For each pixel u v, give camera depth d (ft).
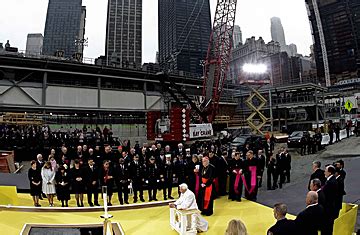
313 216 16.99
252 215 31.17
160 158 41.81
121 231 26.68
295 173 55.16
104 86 133.90
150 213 33.63
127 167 38.65
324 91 147.02
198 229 26.27
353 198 36.06
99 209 34.91
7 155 61.16
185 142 79.97
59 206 36.94
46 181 36.65
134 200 38.96
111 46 473.67
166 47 412.16
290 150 85.61
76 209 34.42
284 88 142.20
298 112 164.86
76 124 128.67
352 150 73.56
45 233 27.09
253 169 38.27
